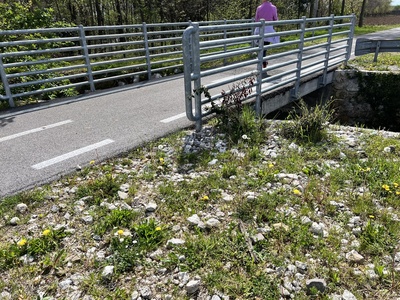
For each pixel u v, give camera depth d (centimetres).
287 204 326
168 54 1011
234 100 532
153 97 751
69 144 475
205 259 254
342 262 252
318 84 875
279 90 687
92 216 309
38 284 234
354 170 383
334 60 1027
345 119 888
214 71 504
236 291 227
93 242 276
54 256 259
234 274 241
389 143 462
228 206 323
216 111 518
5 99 680
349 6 4853
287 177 375
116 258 256
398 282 232
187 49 454
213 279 235
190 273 243
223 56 512
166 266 250
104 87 900
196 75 476
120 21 2358
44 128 551
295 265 248
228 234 282
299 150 446
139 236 279
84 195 344
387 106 830
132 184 367
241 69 1036
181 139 488
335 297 220
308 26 2828
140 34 902
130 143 474
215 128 519
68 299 221
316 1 2905
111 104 696
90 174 388
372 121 859
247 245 267
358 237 280
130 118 592
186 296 224
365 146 456
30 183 366
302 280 235
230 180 372
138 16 2316
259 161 417
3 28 837
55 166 406
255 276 238
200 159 422
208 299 221
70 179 376
